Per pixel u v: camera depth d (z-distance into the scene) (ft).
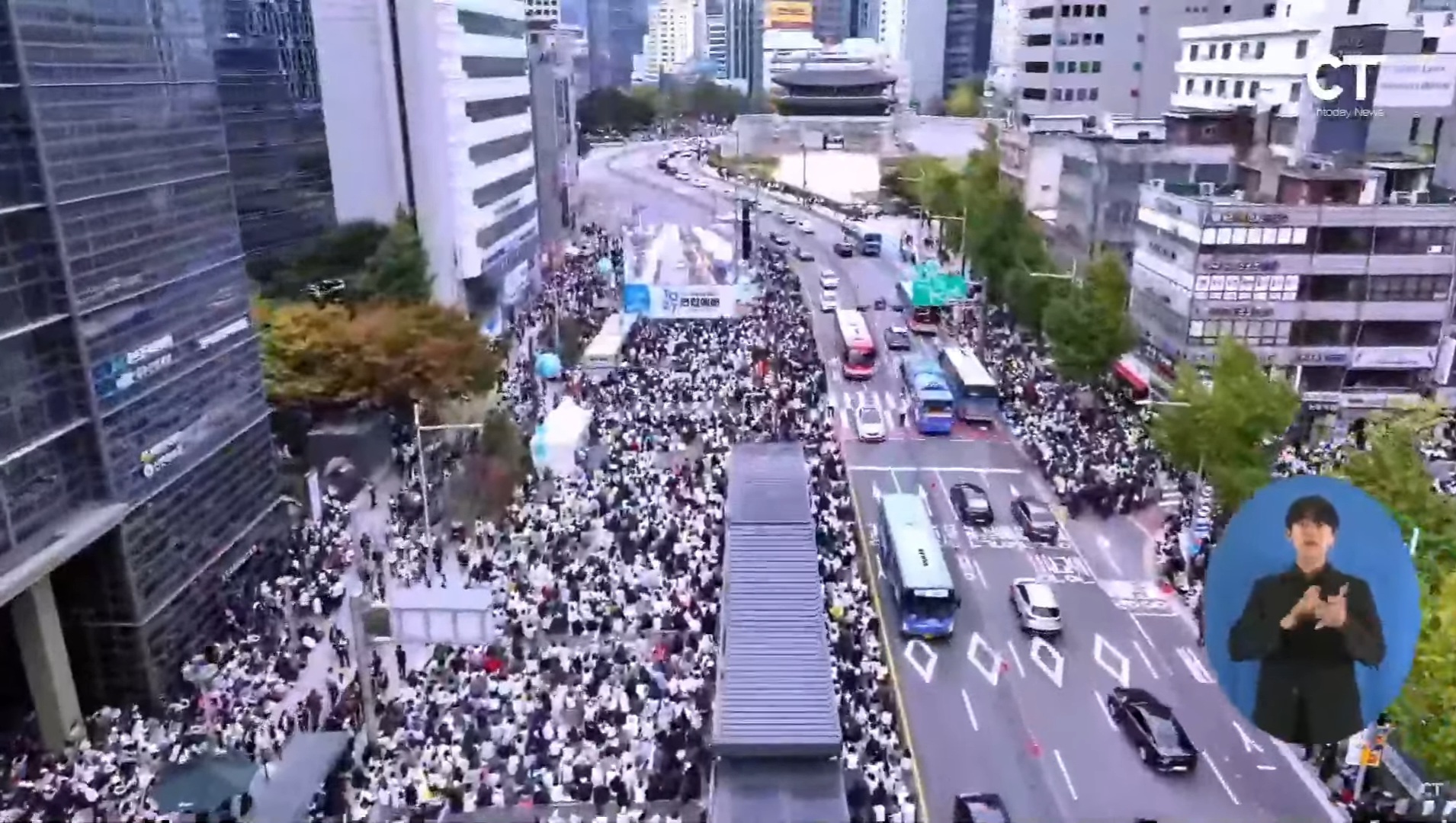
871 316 276.82
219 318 126.21
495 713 102.63
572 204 386.11
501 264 263.29
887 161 489.67
